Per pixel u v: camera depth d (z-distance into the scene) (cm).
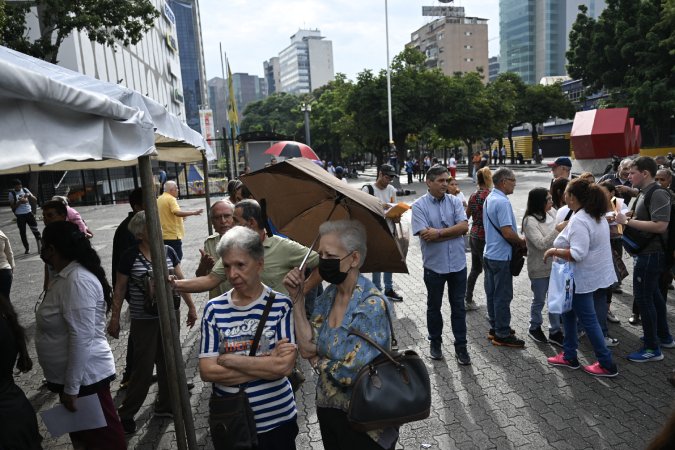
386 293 686
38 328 284
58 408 276
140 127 253
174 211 768
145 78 4466
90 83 266
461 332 466
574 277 411
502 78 4644
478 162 2519
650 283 440
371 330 210
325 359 218
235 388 225
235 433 216
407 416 201
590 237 398
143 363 373
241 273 222
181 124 412
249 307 230
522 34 12381
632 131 1403
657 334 476
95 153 208
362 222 256
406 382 205
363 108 3266
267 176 262
